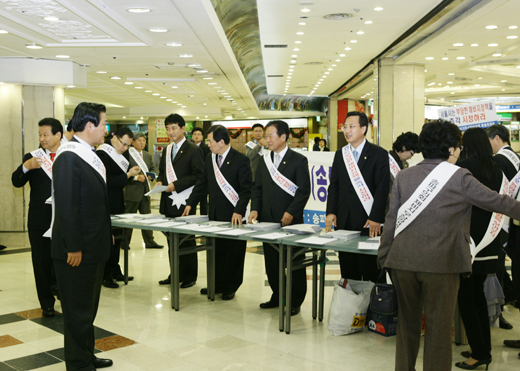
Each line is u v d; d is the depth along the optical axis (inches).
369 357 113.6
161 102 671.1
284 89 763.4
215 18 230.4
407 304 86.6
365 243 112.8
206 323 138.7
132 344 121.9
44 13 196.2
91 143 101.6
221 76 406.3
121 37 244.8
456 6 278.5
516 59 401.4
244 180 161.2
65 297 97.7
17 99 290.8
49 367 108.8
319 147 596.1
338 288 132.1
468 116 164.2
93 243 98.5
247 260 233.3
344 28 337.4
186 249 153.8
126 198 251.9
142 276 200.4
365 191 128.3
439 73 502.6
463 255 81.5
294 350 117.8
